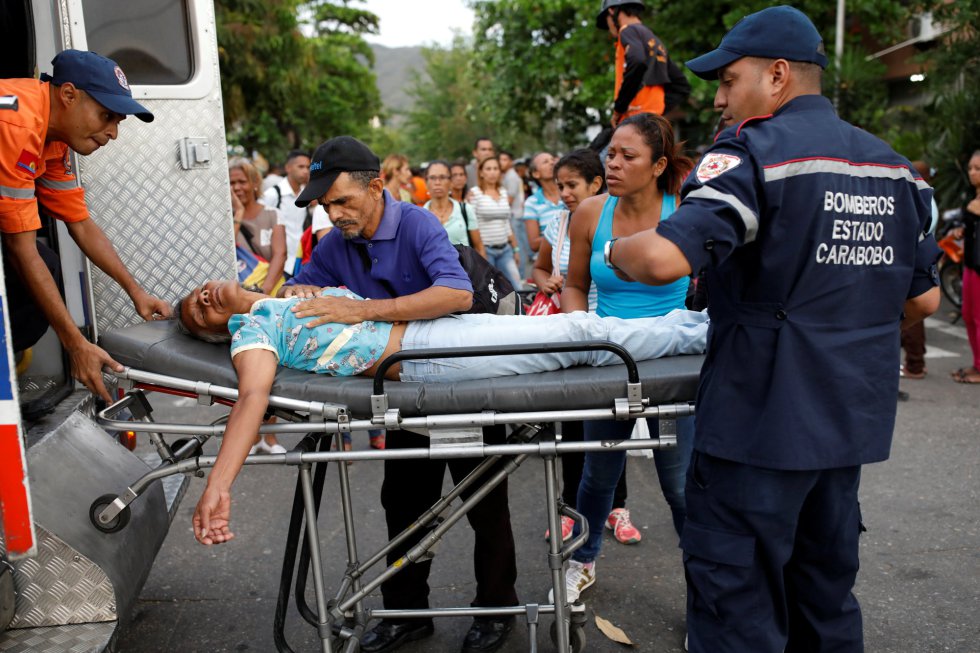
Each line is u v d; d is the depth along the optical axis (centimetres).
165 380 258
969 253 636
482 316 273
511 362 254
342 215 276
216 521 222
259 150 1859
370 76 2819
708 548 216
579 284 335
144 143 367
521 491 466
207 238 379
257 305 263
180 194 374
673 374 242
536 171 697
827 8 1532
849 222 202
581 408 242
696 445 218
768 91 214
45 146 279
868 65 1142
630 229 310
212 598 361
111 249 325
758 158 197
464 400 242
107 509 244
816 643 234
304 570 279
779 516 210
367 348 258
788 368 203
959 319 877
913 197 213
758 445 205
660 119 300
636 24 524
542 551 391
